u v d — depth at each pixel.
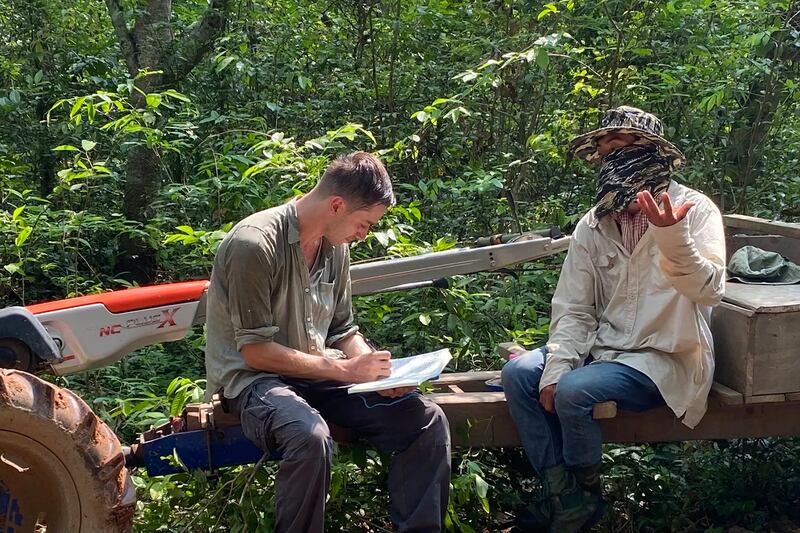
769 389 3.11
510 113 6.07
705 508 3.70
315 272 2.97
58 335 2.85
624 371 3.10
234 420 2.95
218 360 2.88
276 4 6.85
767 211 5.79
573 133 5.91
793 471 3.83
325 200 2.81
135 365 4.66
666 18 5.95
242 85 6.25
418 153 5.62
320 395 2.98
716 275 2.94
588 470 3.12
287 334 2.89
